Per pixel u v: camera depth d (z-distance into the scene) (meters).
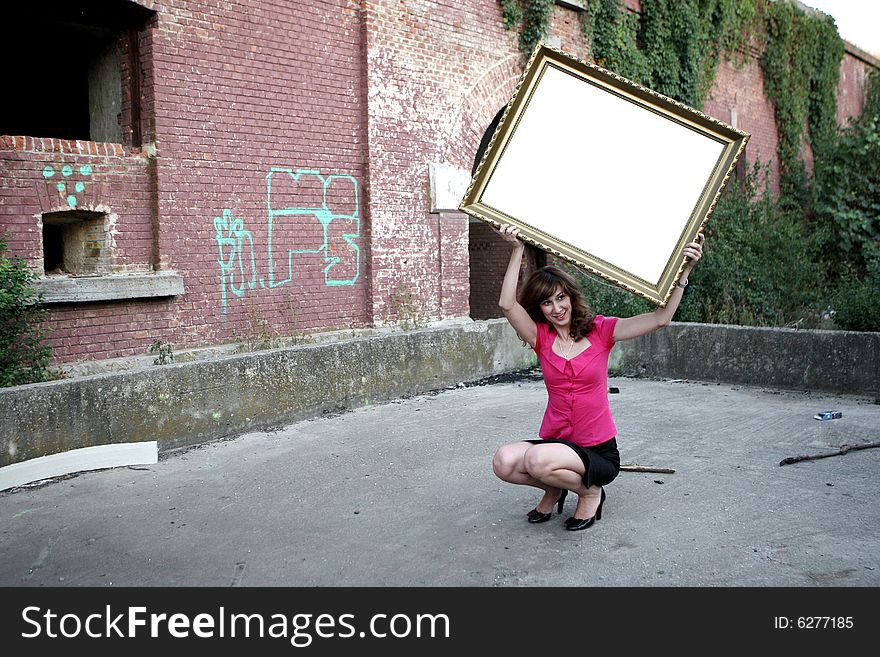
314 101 10.01
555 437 4.39
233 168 9.23
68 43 9.62
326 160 10.21
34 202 7.75
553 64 3.79
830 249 17.70
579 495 4.43
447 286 11.73
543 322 4.35
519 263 4.12
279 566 4.04
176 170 8.72
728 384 9.14
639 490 5.18
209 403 6.61
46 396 5.57
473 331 9.51
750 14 18.19
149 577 3.95
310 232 10.09
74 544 4.40
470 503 4.99
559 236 3.80
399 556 4.14
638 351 9.88
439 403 8.26
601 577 3.83
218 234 9.14
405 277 11.14
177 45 8.65
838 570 3.86
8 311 6.63
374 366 8.18
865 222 17.53
